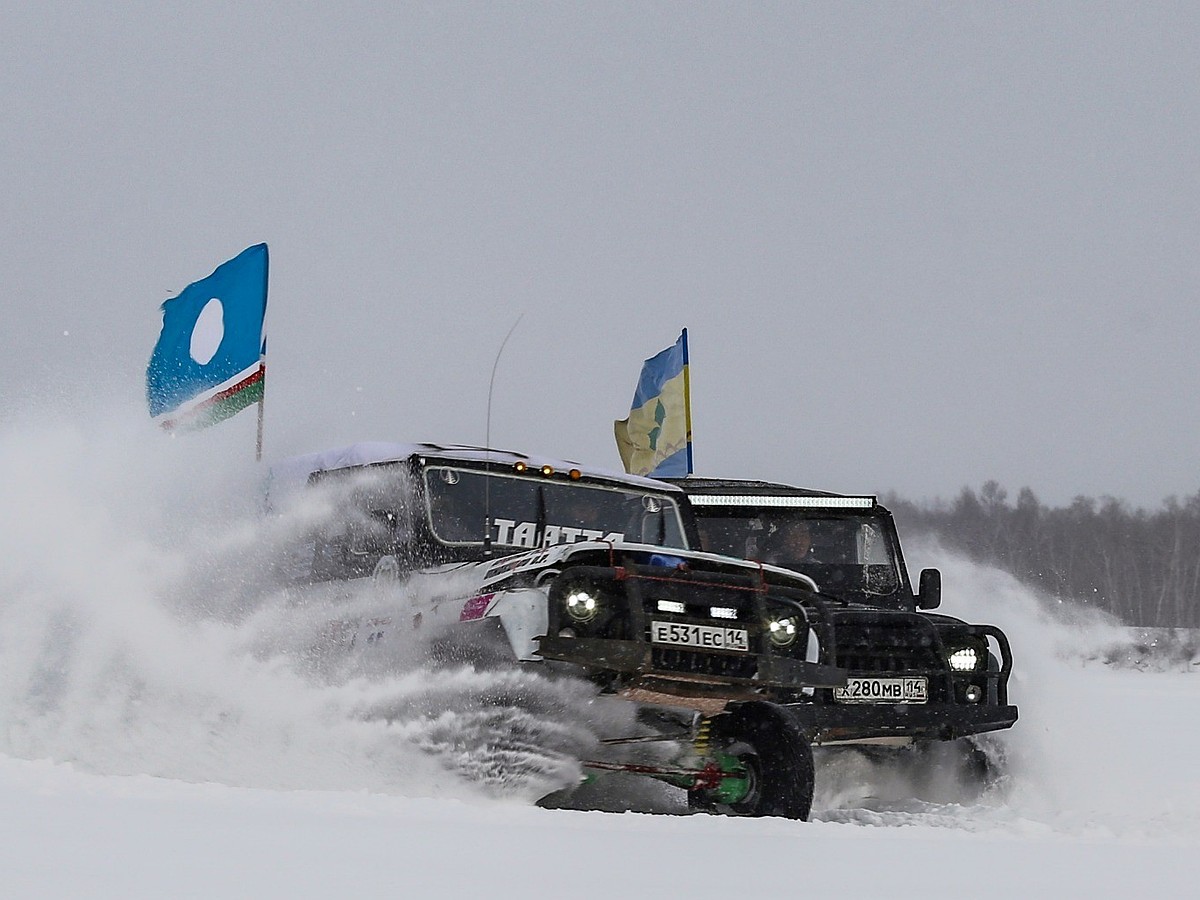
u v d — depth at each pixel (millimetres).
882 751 21609
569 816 13469
